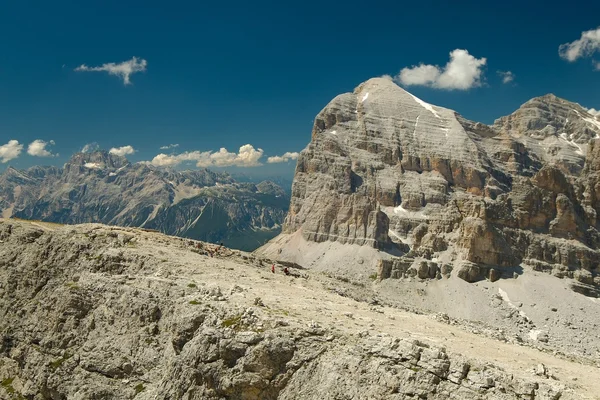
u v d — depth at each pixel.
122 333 59.34
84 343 61.75
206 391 44.94
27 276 79.81
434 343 46.00
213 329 46.62
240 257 93.94
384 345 41.78
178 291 58.28
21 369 69.69
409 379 38.47
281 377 43.28
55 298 70.06
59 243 81.56
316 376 42.19
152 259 70.75
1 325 76.06
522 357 49.72
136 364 55.53
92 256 75.81
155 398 48.66
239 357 44.41
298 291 68.19
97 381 57.19
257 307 51.00
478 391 36.53
